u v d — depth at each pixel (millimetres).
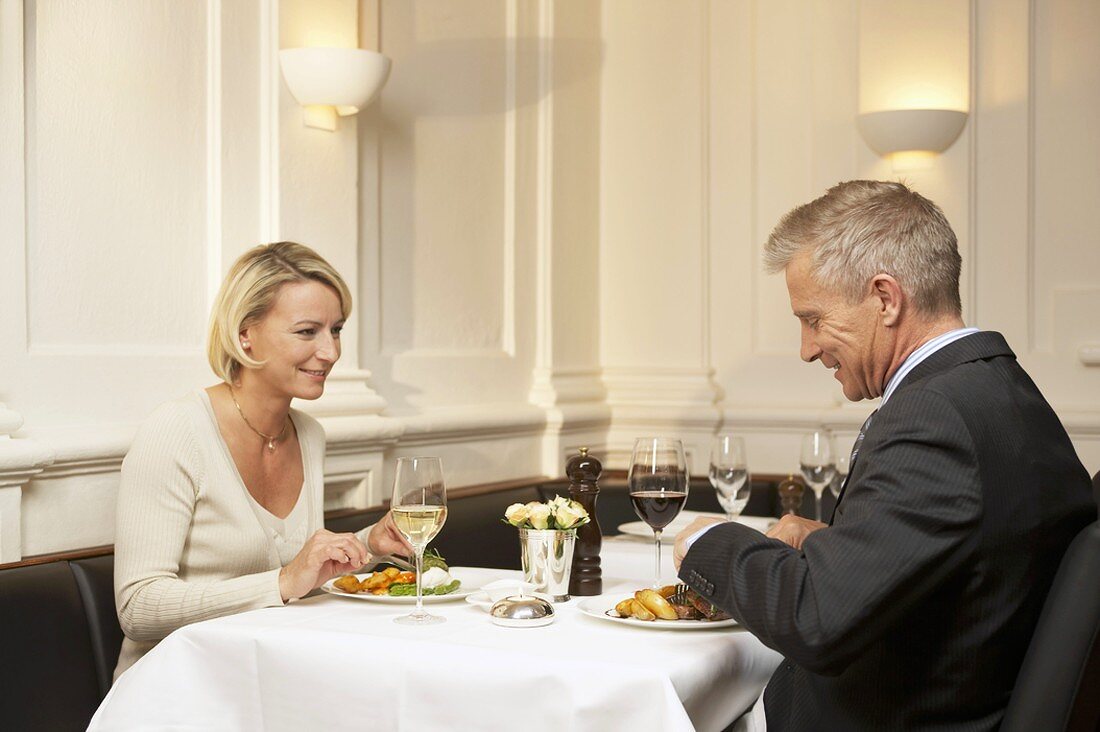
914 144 4508
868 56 4688
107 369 2840
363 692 1841
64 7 2775
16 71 2639
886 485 1682
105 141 2871
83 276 2818
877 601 1642
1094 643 1627
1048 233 4480
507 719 1754
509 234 4523
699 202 4941
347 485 3605
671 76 4977
